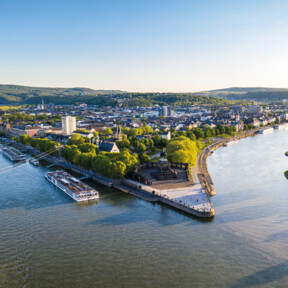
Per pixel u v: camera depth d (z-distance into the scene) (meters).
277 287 116.00
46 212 184.62
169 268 127.75
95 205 195.75
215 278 121.31
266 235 153.50
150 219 173.62
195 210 176.00
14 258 135.50
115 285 117.75
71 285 118.06
